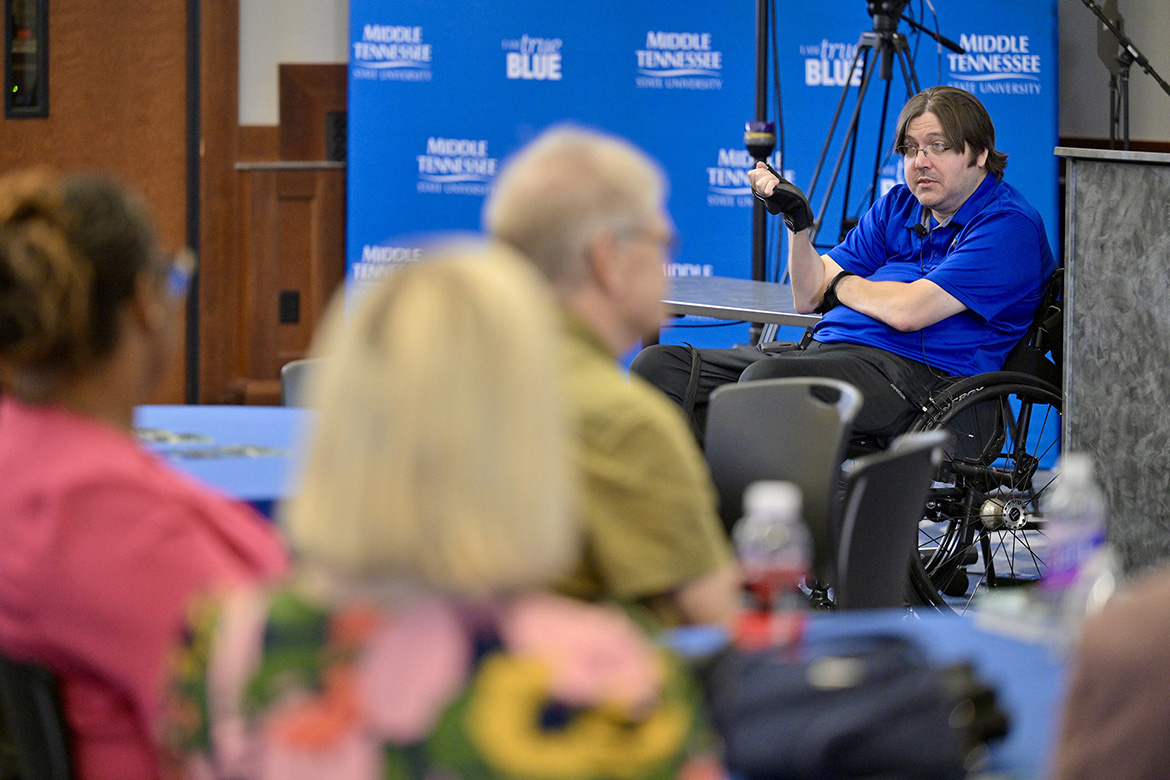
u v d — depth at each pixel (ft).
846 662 7.46
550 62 46.60
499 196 11.89
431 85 46.32
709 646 9.63
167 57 45.37
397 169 46.42
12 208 9.76
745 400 18.60
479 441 5.44
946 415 26.66
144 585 8.97
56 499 9.00
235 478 14.88
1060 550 11.05
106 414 9.91
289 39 47.75
